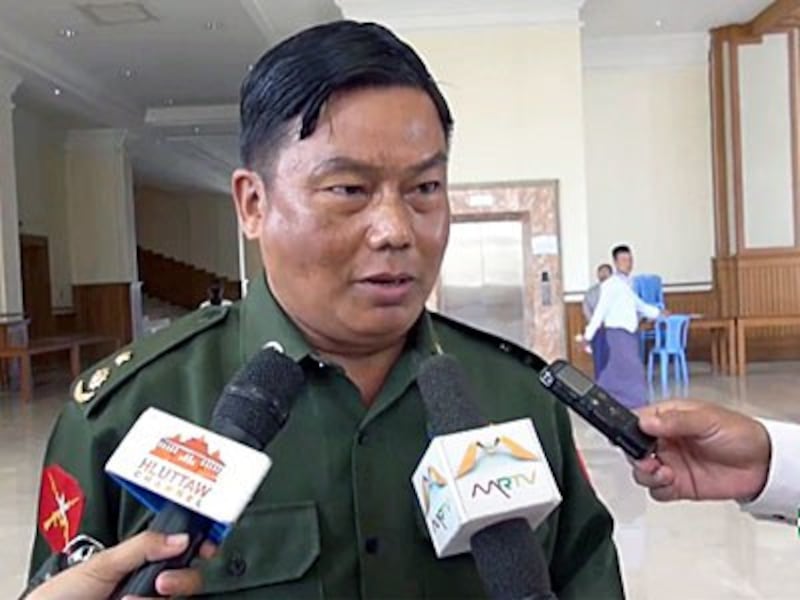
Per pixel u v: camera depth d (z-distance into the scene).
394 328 0.85
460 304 9.15
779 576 3.57
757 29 10.53
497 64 9.04
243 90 0.88
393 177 0.81
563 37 8.98
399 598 0.85
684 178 11.30
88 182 14.83
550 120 9.05
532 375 1.02
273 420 0.77
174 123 14.42
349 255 0.82
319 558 0.85
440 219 0.84
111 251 14.91
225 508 0.67
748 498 0.98
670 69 11.23
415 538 0.87
